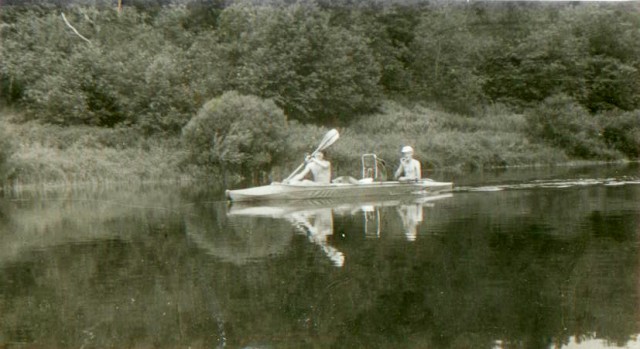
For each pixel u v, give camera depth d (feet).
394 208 54.95
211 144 97.45
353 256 34.63
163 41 132.26
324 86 136.05
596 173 95.30
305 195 63.67
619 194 62.69
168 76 115.85
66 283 30.19
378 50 162.91
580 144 132.26
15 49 117.50
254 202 62.34
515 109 168.86
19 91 116.26
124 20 127.85
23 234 44.34
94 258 35.60
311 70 137.18
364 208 55.52
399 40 174.19
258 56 130.93
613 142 137.90
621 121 138.00
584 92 167.22
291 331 23.36
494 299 26.63
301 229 44.24
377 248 36.63
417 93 164.25
